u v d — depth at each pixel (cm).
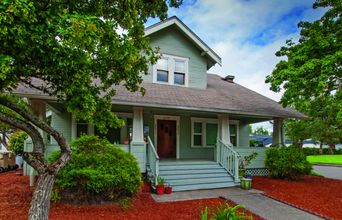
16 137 1050
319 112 2486
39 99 677
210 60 1177
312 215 504
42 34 268
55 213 450
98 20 327
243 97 1161
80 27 264
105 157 549
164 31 1090
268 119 1134
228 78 1570
